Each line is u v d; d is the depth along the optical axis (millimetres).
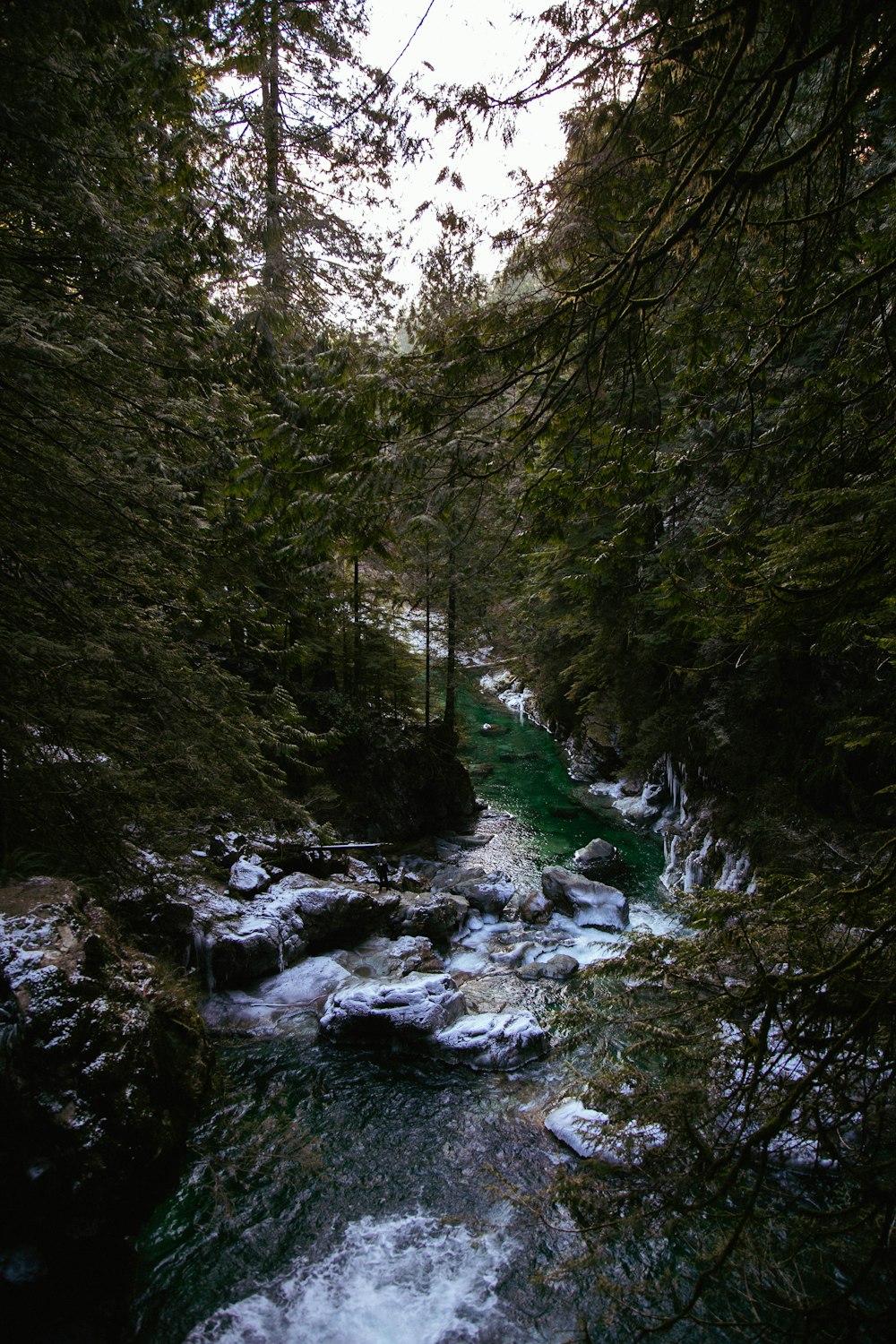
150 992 7488
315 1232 6480
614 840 18328
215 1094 8047
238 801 8625
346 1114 8109
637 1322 5230
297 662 9797
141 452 6664
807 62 2357
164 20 3928
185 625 8758
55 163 5730
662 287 3480
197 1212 6578
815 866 9805
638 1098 3453
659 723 16297
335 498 3244
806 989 3184
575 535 13109
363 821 17516
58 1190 5359
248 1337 5531
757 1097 3295
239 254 10602
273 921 11312
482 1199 6910
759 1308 4121
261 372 7348
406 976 11320
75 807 7512
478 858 17344
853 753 11398
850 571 3303
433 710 28016
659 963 3773
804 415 3689
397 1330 5578
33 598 6941
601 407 3637
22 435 6613
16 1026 5676
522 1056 9109
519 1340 5449
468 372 3217
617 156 2982
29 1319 5281
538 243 3215
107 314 6402
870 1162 3080
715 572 4027
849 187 3219
